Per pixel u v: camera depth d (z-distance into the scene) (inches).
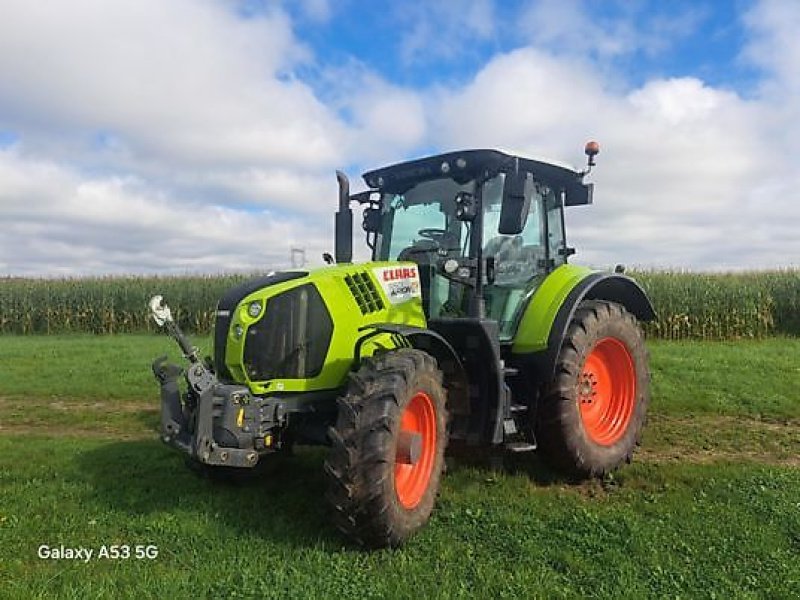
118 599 131.4
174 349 534.0
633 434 226.4
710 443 253.6
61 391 361.4
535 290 216.5
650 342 581.3
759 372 377.4
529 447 196.4
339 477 148.6
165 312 158.9
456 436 187.3
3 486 201.8
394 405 152.5
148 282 796.6
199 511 178.7
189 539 161.3
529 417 204.5
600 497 195.8
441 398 172.6
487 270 202.2
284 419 167.3
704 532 165.6
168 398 162.1
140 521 171.2
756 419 290.2
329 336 172.4
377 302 183.6
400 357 163.0
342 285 177.5
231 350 170.4
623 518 173.3
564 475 211.6
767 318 631.8
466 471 213.8
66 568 145.4
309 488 198.8
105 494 193.5
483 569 144.8
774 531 167.3
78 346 562.9
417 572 143.2
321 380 171.6
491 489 198.2
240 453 157.2
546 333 203.0
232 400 157.5
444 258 203.0
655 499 190.7
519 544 158.4
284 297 170.7
